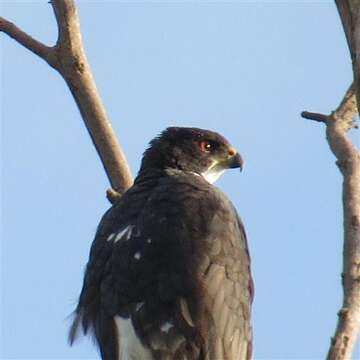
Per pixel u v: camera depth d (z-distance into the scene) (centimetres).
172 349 1001
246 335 1068
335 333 803
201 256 1034
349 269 842
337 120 996
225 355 1027
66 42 1165
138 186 1137
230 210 1112
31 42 1177
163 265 1025
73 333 1074
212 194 1116
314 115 1012
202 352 1011
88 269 1080
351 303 819
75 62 1166
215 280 1034
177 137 1307
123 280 1029
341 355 791
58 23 1166
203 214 1072
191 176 1188
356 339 803
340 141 955
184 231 1048
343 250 859
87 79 1169
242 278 1073
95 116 1167
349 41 813
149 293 1016
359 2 805
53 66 1176
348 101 1010
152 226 1051
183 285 1016
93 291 1061
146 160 1298
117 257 1044
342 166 929
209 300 1020
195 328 1007
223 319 1030
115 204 1120
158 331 1003
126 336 1010
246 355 1070
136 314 1012
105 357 1034
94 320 1054
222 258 1051
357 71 802
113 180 1170
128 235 1055
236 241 1081
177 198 1088
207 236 1052
